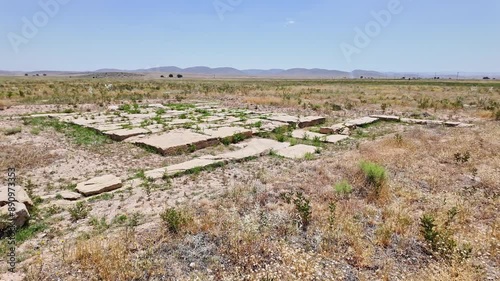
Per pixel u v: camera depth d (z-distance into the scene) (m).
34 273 4.08
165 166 9.13
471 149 10.20
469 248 4.75
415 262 4.64
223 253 4.66
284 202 6.37
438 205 6.34
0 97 23.47
